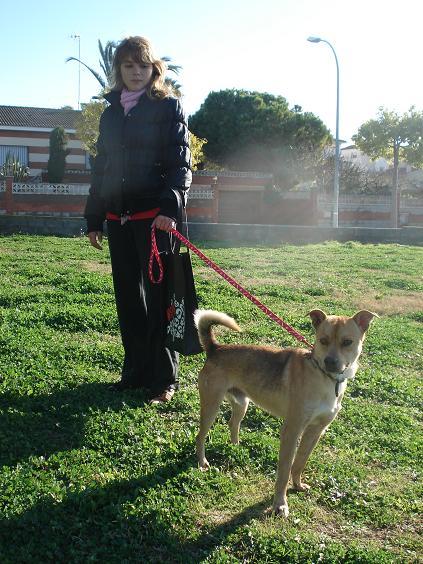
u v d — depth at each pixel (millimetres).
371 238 13234
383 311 5582
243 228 12281
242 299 5488
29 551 1827
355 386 3441
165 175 2939
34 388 2924
